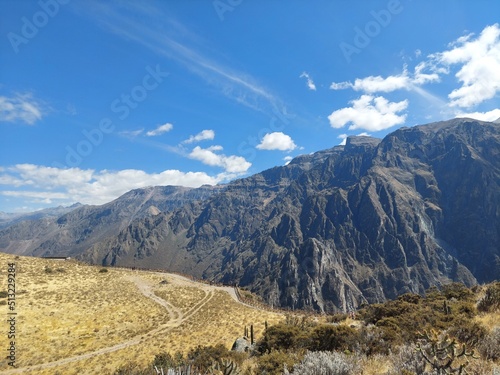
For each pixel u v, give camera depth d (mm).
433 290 32906
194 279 109125
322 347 15750
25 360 35625
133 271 104625
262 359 14312
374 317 24234
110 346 42438
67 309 54438
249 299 85562
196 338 45781
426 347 7574
